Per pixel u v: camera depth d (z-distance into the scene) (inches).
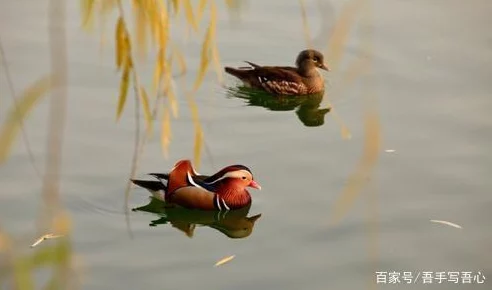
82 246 579.5
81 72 824.3
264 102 845.2
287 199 645.9
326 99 845.2
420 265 565.9
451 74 840.3
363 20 895.1
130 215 624.7
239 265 567.8
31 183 641.6
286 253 580.7
